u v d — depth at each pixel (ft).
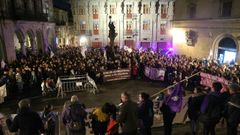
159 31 165.17
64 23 156.76
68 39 165.78
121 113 19.04
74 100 21.18
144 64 71.41
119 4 160.97
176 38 110.73
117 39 165.37
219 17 81.61
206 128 20.98
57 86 55.01
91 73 63.93
